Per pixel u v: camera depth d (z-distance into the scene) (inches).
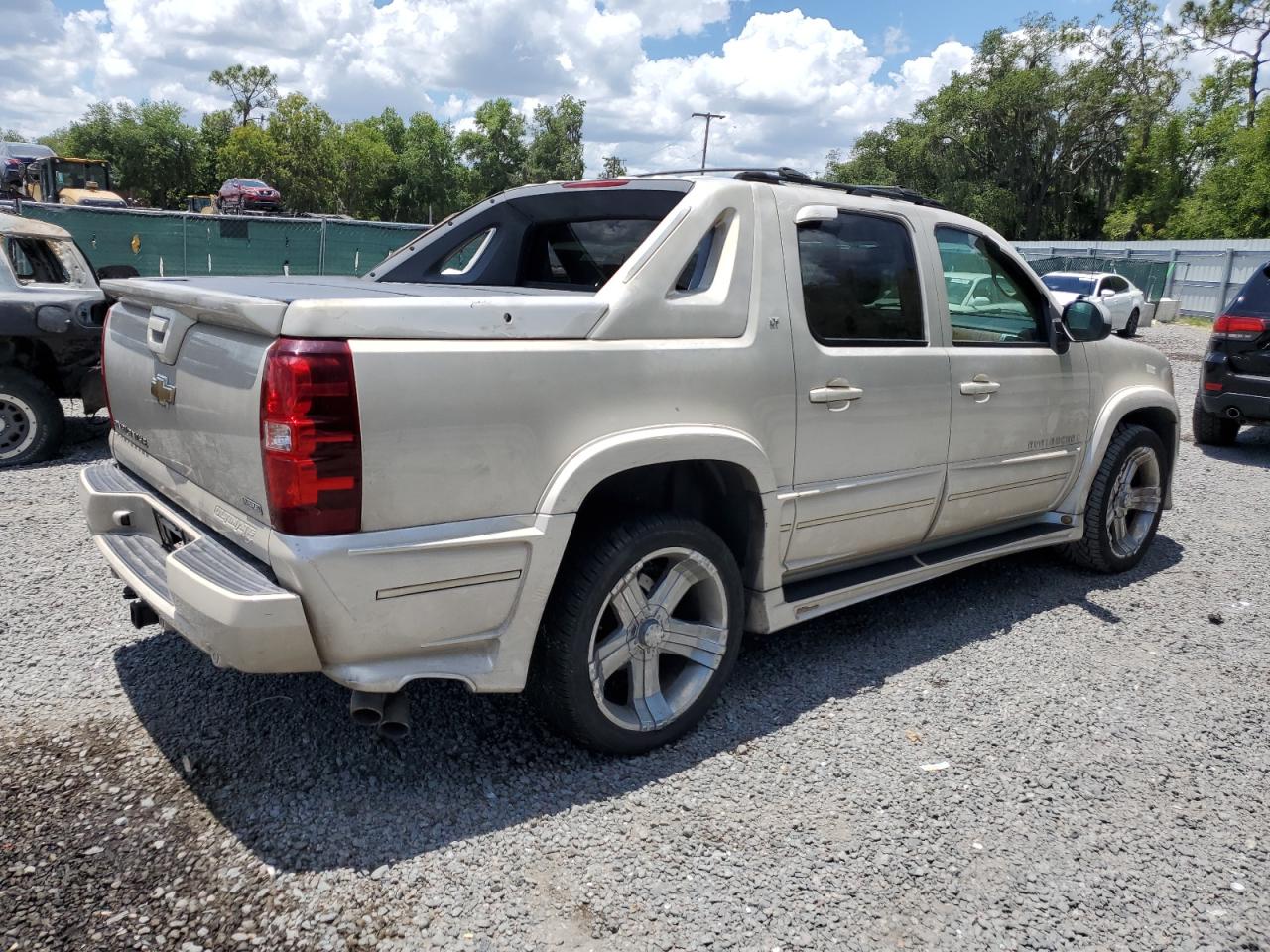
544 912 97.6
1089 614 188.4
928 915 100.6
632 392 118.0
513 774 122.0
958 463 165.9
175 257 758.5
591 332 115.9
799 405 137.1
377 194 3602.4
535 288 165.8
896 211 157.3
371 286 140.2
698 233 128.0
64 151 3324.3
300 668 100.6
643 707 128.3
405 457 100.3
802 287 139.6
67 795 112.6
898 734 137.9
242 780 117.1
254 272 794.8
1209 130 2059.5
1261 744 139.7
